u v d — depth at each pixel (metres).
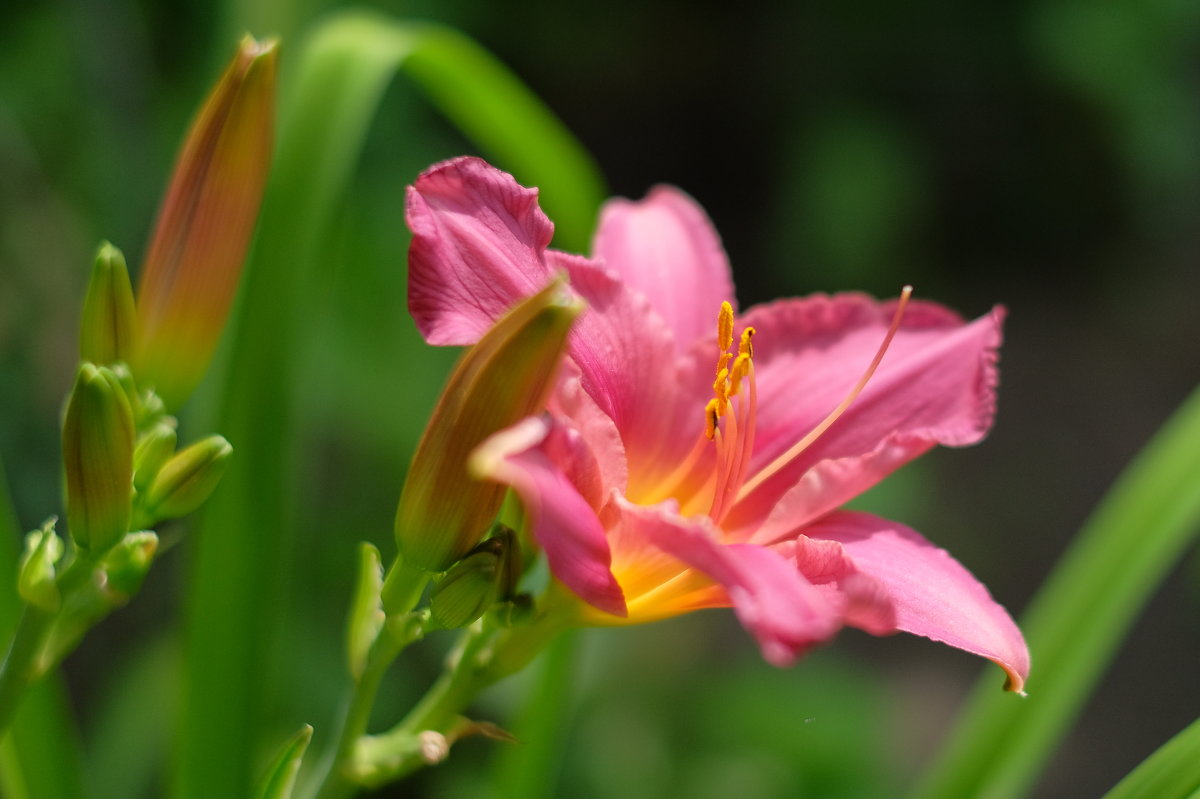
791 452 0.71
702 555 0.65
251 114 0.70
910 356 0.72
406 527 0.66
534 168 0.83
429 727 0.69
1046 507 2.42
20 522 1.29
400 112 1.65
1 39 1.44
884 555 0.69
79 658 1.38
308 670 1.25
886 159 2.73
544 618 0.68
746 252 2.96
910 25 2.84
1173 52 2.76
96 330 0.70
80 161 1.40
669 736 1.46
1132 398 2.73
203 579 0.73
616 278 0.70
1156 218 3.01
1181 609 2.21
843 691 1.54
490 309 0.66
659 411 0.71
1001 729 0.74
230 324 0.76
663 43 2.96
